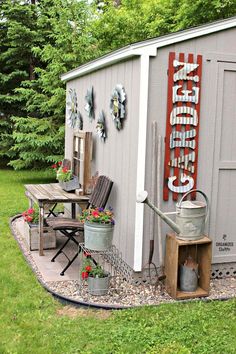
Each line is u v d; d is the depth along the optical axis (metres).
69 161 6.32
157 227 4.30
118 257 4.74
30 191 5.67
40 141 10.28
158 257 4.37
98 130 5.38
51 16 12.23
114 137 4.91
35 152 10.65
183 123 4.29
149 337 3.29
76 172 6.05
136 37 11.92
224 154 4.50
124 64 4.56
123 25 11.81
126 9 12.52
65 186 5.63
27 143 10.57
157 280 4.26
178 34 4.14
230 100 4.46
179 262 4.29
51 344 3.23
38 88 11.71
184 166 4.35
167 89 4.21
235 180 4.57
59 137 10.39
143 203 3.98
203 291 4.18
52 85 10.45
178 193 4.38
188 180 4.38
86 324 3.53
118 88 4.65
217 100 4.40
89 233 4.13
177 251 4.03
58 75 10.30
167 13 10.94
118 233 4.76
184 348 3.14
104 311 3.80
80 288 4.17
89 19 11.08
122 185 4.64
